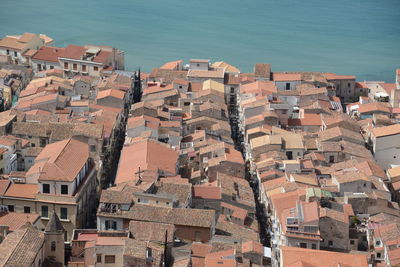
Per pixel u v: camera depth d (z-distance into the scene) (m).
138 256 198.75
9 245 199.75
